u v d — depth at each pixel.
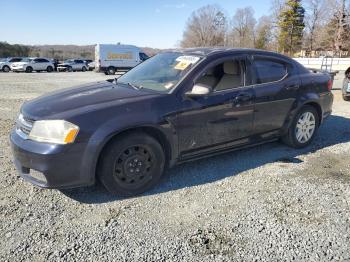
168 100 3.72
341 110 8.51
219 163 4.62
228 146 4.37
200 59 4.12
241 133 4.43
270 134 4.83
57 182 3.24
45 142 3.22
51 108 3.45
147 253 2.67
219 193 3.72
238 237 2.90
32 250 2.68
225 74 4.27
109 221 3.12
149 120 3.54
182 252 2.69
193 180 4.05
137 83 4.27
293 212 3.32
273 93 4.65
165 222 3.12
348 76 9.83
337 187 3.90
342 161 4.78
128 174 3.56
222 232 2.97
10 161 4.53
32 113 3.43
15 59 36.94
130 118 3.44
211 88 3.76
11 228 2.97
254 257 2.64
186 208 3.38
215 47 4.68
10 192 3.64
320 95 5.35
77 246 2.74
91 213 3.26
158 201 3.53
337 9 53.34
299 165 4.59
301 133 5.25
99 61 29.94
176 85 3.86
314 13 63.53
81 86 4.34
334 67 30.02
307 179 4.12
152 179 3.74
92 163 3.31
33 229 2.97
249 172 4.32
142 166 3.64
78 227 3.02
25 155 3.26
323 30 59.47
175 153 3.86
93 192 3.69
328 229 3.04
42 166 3.18
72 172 3.26
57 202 3.46
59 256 2.61
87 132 3.24
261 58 4.66
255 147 5.33
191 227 3.04
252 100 4.41
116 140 3.44
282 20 66.25
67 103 3.54
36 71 35.91
